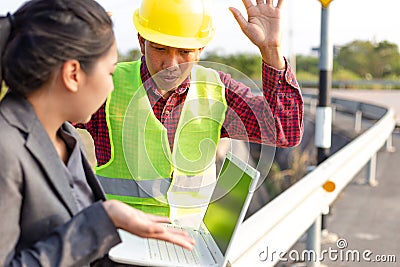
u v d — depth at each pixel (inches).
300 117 96.7
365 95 1275.8
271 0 93.0
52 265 52.6
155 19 96.5
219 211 78.9
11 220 53.2
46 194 55.9
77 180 63.3
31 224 55.5
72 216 58.2
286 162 434.9
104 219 54.3
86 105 57.7
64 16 54.1
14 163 53.4
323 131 243.9
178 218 89.4
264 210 124.7
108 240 54.5
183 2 96.8
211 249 74.2
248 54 965.2
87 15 55.1
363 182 338.6
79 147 65.9
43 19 54.0
